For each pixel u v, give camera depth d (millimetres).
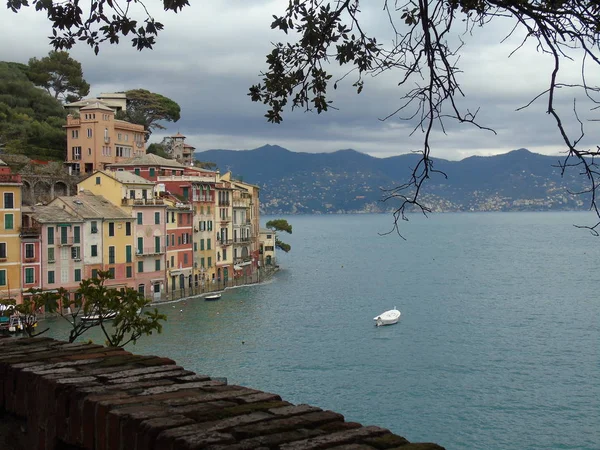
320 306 100688
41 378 6648
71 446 6270
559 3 7559
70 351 7969
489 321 89562
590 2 7422
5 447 7207
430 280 139125
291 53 10320
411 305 103938
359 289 122562
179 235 108812
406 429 47938
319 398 54500
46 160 126000
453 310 99188
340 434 5152
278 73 10375
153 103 171375
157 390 6234
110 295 22406
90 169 129125
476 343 75438
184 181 113562
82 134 129750
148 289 101000
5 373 7273
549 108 7406
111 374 6738
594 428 47875
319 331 81062
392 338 77688
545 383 59062
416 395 55531
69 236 87938
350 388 57312
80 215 89750
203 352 68438
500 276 147500
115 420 5551
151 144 165250
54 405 6391
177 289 107750
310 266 170750
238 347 71062
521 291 121812
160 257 103438
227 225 125312
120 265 95875
